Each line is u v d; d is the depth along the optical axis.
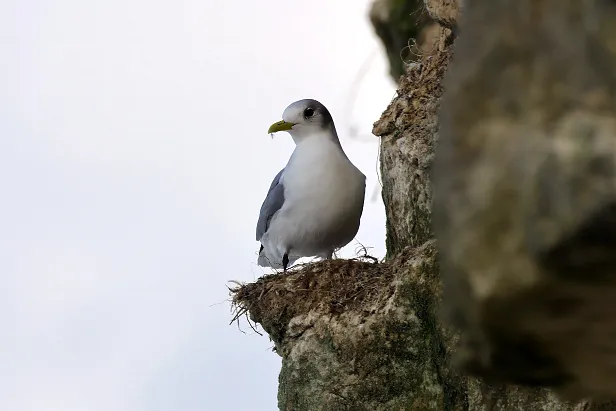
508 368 4.01
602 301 3.42
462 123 3.69
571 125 3.30
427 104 11.32
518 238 3.37
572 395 4.48
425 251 9.99
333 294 11.05
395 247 11.88
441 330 9.40
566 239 3.17
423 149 10.81
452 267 3.67
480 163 3.56
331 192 12.94
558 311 3.51
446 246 3.73
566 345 3.75
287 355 10.91
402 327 9.85
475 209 3.50
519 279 3.38
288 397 10.53
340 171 13.07
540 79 3.49
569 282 3.33
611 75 3.36
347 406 9.94
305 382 10.41
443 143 3.86
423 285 9.79
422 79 11.82
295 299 11.45
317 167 13.04
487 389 8.68
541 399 7.97
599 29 3.43
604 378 4.00
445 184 3.74
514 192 3.39
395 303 9.92
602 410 7.18
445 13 11.20
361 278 11.08
